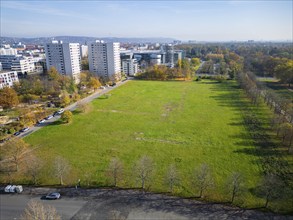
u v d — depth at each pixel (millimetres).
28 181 64375
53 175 66812
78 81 197500
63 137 92625
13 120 111062
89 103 139875
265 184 54969
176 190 60250
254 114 119562
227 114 120000
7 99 125375
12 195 58750
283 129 87125
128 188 61250
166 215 51594
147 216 51312
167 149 82312
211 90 175625
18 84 166500
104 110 127562
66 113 107938
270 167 70438
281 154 78250
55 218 48250
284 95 150125
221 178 65188
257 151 80250
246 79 171875
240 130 98625
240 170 69000
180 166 71500
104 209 53719
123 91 173750
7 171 68625
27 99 143375
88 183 63375
